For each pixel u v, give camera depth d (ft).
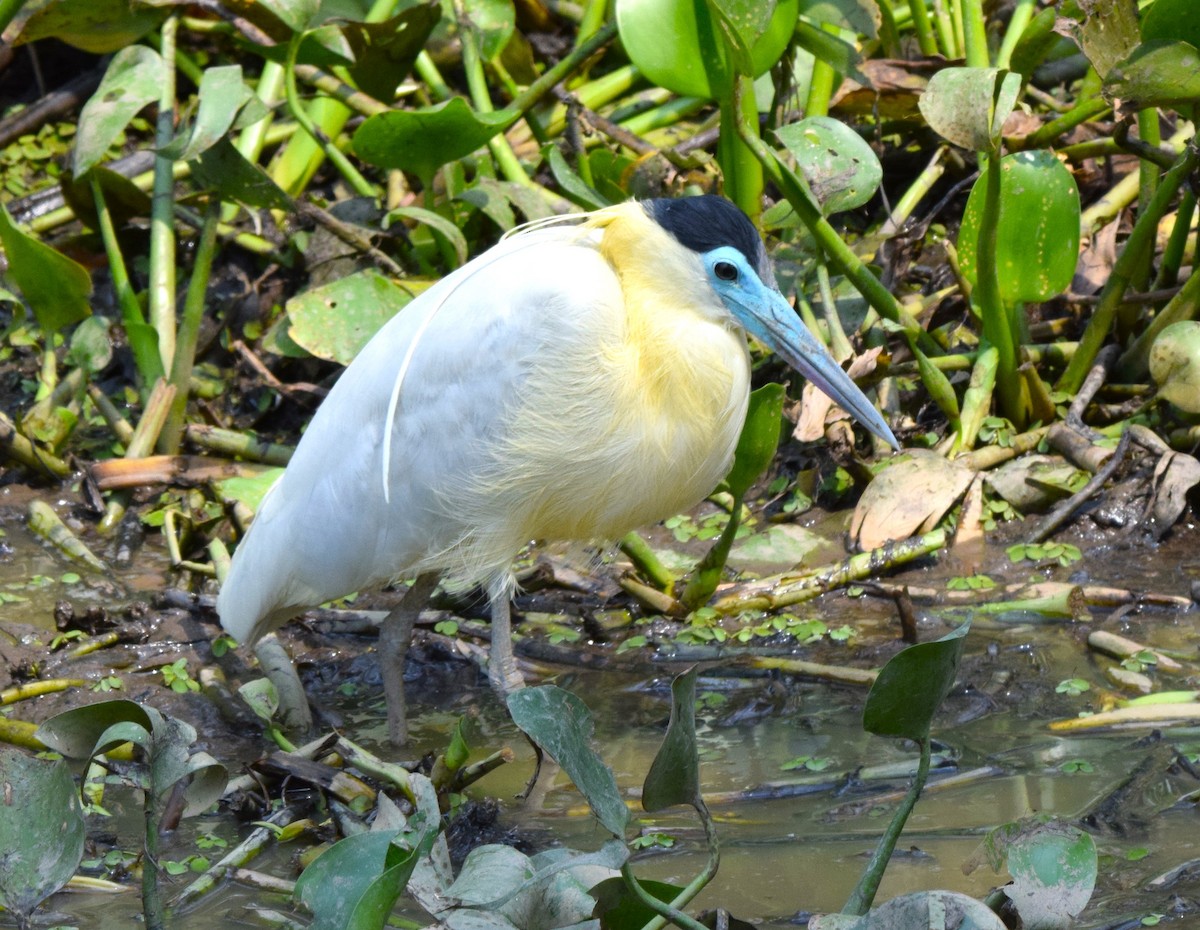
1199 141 31.09
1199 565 31.53
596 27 45.03
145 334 37.04
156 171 38.65
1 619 31.63
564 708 16.65
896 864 21.97
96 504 36.11
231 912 21.68
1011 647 29.14
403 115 34.09
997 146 29.86
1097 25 29.32
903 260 38.09
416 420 26.37
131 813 25.17
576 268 25.54
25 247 34.53
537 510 26.76
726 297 25.77
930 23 44.09
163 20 38.70
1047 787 24.07
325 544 27.14
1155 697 26.43
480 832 23.77
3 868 17.35
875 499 33.40
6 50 43.11
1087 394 34.96
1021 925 17.92
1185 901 20.24
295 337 35.91
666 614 31.50
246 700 26.27
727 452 27.22
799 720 27.14
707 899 21.35
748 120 34.65
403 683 28.76
